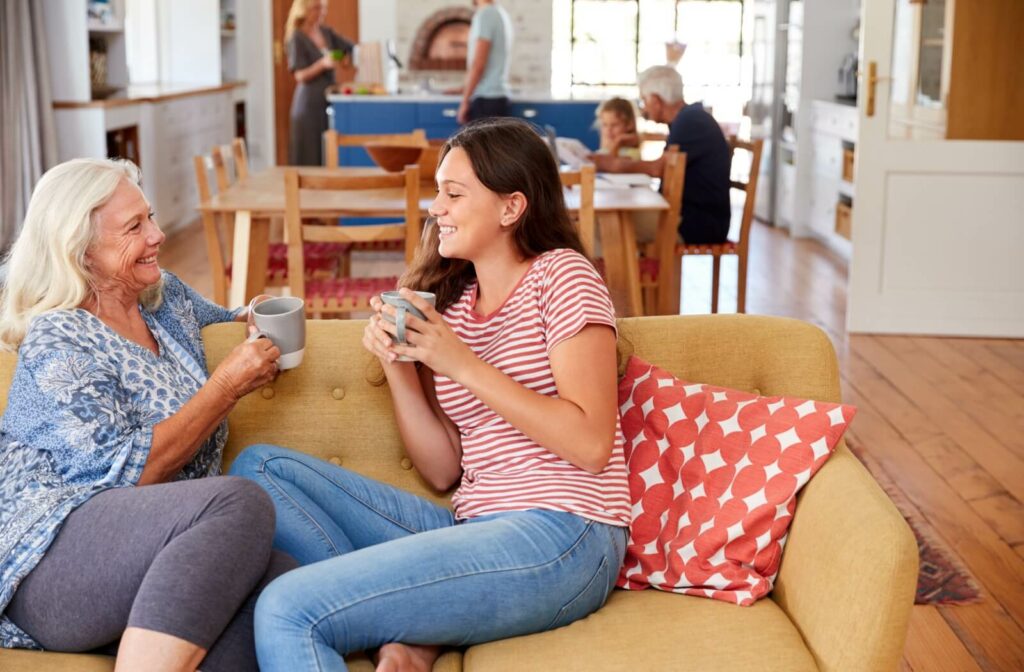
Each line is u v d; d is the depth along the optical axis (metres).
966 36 4.93
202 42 9.55
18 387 1.68
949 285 5.12
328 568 1.56
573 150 5.15
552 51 10.77
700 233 4.86
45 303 1.76
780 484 1.74
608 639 1.61
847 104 6.91
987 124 4.99
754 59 8.91
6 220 6.49
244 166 4.84
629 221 4.15
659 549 1.80
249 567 1.57
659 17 11.02
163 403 1.76
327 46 8.24
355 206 3.83
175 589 1.49
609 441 1.70
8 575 1.57
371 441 2.01
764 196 8.54
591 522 1.70
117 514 1.59
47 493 1.62
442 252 1.83
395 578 1.56
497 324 1.82
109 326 1.80
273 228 5.01
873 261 5.12
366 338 1.74
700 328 2.00
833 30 7.53
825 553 1.61
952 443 3.70
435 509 1.88
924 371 4.56
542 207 1.82
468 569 1.59
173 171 8.02
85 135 6.69
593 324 1.72
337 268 4.91
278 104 10.43
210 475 1.87
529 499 1.71
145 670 1.45
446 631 1.59
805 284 6.29
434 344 1.68
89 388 1.67
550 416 1.67
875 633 1.49
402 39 10.38
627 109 5.46
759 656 1.55
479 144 1.79
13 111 6.43
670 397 1.89
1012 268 5.08
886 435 3.78
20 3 6.33
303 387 2.00
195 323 2.00
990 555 2.88
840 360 4.72
